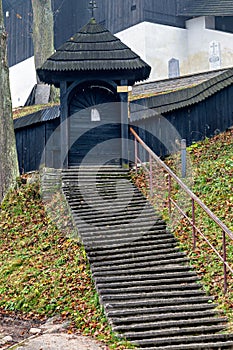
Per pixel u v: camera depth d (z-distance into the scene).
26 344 10.28
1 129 19.27
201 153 19.03
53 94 30.47
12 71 43.84
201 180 16.72
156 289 11.87
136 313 11.09
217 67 35.12
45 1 30.66
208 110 20.30
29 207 17.59
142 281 12.13
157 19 35.31
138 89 29.33
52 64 18.64
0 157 19.12
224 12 34.88
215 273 12.11
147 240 13.84
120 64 18.80
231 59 34.94
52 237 15.47
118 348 10.02
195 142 19.91
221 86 20.47
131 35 35.62
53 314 11.96
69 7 39.62
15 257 15.01
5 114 19.34
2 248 15.83
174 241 13.67
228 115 20.56
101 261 13.10
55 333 10.89
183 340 10.27
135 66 18.80
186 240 13.62
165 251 13.27
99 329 10.84
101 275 12.48
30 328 11.38
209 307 11.20
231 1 35.53
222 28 36.16
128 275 12.45
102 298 11.53
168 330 10.51
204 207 12.53
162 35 35.44
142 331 10.62
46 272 13.58
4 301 12.89
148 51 34.78
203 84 20.58
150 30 34.97
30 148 19.92
